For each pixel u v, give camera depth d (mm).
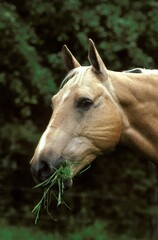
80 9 13383
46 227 16281
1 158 16609
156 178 16547
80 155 6547
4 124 15812
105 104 6680
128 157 16844
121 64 13734
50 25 13688
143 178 16703
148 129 6930
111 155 16719
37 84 12812
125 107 6855
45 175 6379
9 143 16297
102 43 12992
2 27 12727
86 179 16969
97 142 6633
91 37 13688
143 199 16875
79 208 16656
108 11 13102
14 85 13367
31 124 15781
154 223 15734
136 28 13094
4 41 13156
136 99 6883
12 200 16703
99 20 13344
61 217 16438
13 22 12938
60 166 6418
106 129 6656
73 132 6527
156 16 13523
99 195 16875
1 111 15406
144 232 16375
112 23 13000
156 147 6969
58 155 6418
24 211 16531
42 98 14391
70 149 6488
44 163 6367
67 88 6691
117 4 13453
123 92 6824
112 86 6801
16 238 14523
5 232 14758
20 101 14570
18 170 16812
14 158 16750
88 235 15516
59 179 6434
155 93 6961
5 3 13211
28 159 16672
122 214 16672
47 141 6438
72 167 6508
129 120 6891
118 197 16797
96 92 6641
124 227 16453
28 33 13203
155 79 7039
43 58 14000
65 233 15969
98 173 16953
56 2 13391
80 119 6566
